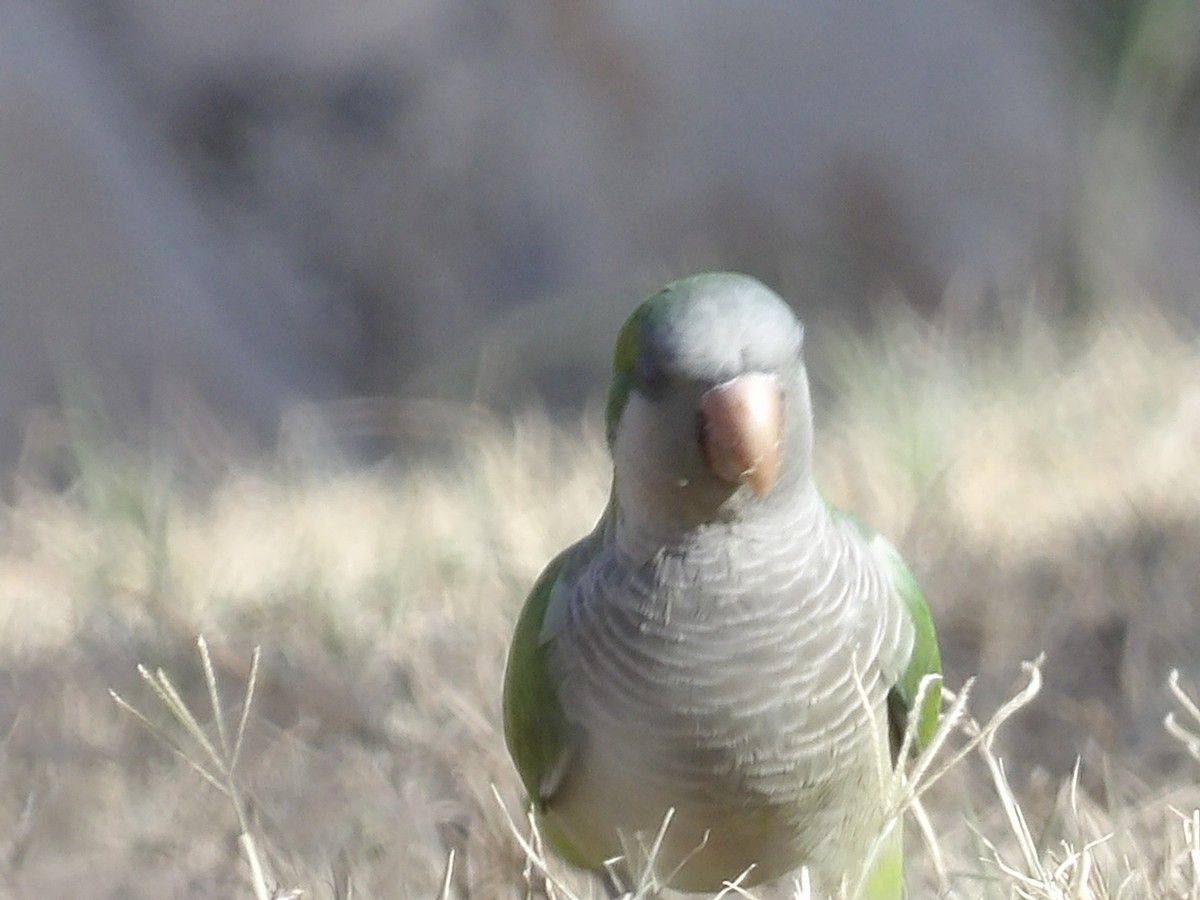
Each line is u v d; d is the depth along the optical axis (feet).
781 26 85.51
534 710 27.25
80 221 75.82
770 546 25.12
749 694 25.18
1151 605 37.83
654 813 26.25
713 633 25.12
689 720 25.34
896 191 83.05
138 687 38.96
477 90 85.10
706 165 84.12
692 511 24.94
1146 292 73.15
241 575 46.34
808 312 79.77
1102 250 76.64
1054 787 31.83
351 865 30.25
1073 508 44.91
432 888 29.84
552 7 85.56
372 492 56.49
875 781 26.61
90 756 35.86
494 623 40.55
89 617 43.93
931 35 85.92
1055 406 52.08
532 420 61.72
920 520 44.06
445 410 65.87
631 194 84.38
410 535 47.03
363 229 83.82
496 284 83.92
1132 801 31.37
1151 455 46.98
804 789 25.86
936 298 81.20
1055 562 41.32
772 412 24.30
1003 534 43.88
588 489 49.98
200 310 77.46
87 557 47.70
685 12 85.35
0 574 51.24
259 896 25.22
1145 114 82.99
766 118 84.48
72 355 73.10
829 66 85.10
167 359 74.79
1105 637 37.50
